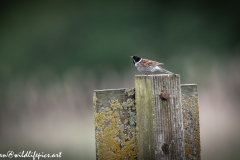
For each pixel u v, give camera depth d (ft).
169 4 84.99
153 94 13.20
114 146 13.74
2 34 80.43
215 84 54.49
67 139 34.81
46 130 38.60
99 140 13.67
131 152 13.79
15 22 81.87
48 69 72.43
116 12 82.28
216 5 86.99
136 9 83.25
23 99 50.01
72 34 80.12
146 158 13.26
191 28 83.87
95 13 82.02
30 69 73.51
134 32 80.89
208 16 86.53
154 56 77.25
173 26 83.30
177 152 13.26
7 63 74.59
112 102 13.75
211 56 74.90
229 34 85.20
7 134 37.88
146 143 13.25
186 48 79.87
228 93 50.98
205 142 34.68
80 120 42.22
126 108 13.79
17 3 82.33
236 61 63.93
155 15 83.51
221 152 30.60
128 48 78.18
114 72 63.31
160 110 13.23
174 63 70.90
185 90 14.99
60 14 82.12
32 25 81.51
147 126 13.24
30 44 79.10
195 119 15.01
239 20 86.17
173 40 81.51
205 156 29.66
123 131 13.76
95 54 76.48
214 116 44.16
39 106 47.06
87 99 48.80
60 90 50.75
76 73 64.90
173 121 13.28
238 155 29.35
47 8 82.74
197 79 59.47
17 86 54.60
